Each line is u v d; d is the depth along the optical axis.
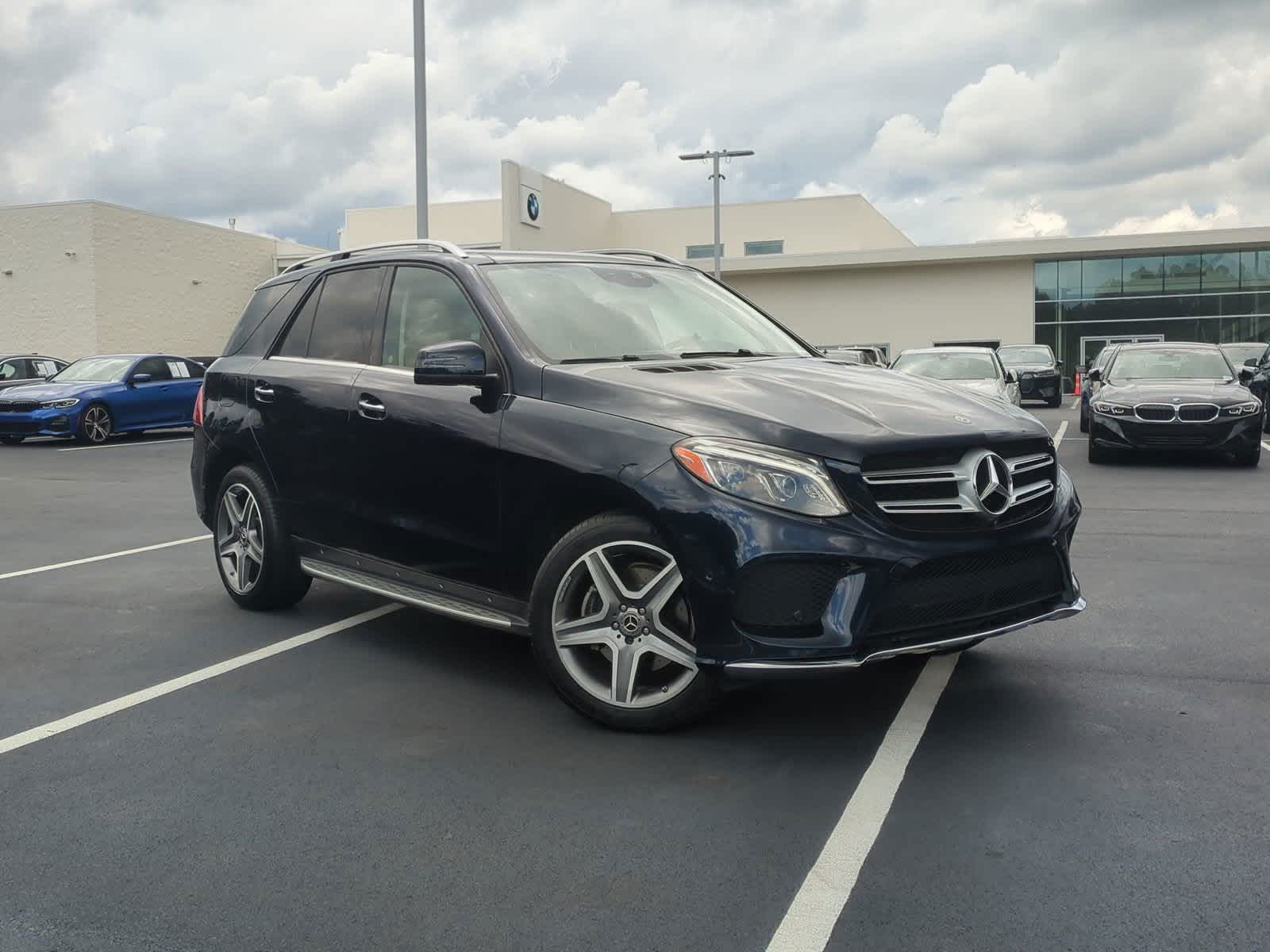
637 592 3.62
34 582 6.52
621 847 2.84
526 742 3.64
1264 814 2.96
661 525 3.45
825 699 4.01
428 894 2.61
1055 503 3.77
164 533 8.46
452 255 4.68
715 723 3.78
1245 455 12.43
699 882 2.64
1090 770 3.29
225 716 3.96
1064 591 3.80
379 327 4.84
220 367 5.71
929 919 2.44
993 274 40.56
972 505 3.45
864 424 3.48
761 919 2.46
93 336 31.61
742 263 41.78
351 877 2.70
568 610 3.77
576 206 43.12
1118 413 12.71
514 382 4.07
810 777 3.29
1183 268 39.00
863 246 51.00
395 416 4.44
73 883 2.69
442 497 4.24
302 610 5.63
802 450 3.38
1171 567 6.58
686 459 3.46
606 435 3.68
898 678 4.27
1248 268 38.53
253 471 5.39
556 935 2.41
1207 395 12.50
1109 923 2.41
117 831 3.00
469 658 4.68
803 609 3.33
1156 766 3.32
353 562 4.82
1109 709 3.86
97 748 3.65
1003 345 40.69
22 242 31.95
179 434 21.09
